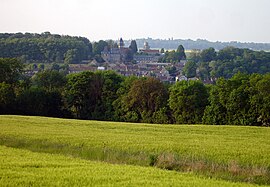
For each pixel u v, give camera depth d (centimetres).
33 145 3872
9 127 5234
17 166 2577
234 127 6216
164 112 9969
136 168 2712
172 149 3612
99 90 11012
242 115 8631
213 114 9006
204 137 4725
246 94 8606
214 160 3175
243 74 9181
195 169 2822
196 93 9506
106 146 3734
